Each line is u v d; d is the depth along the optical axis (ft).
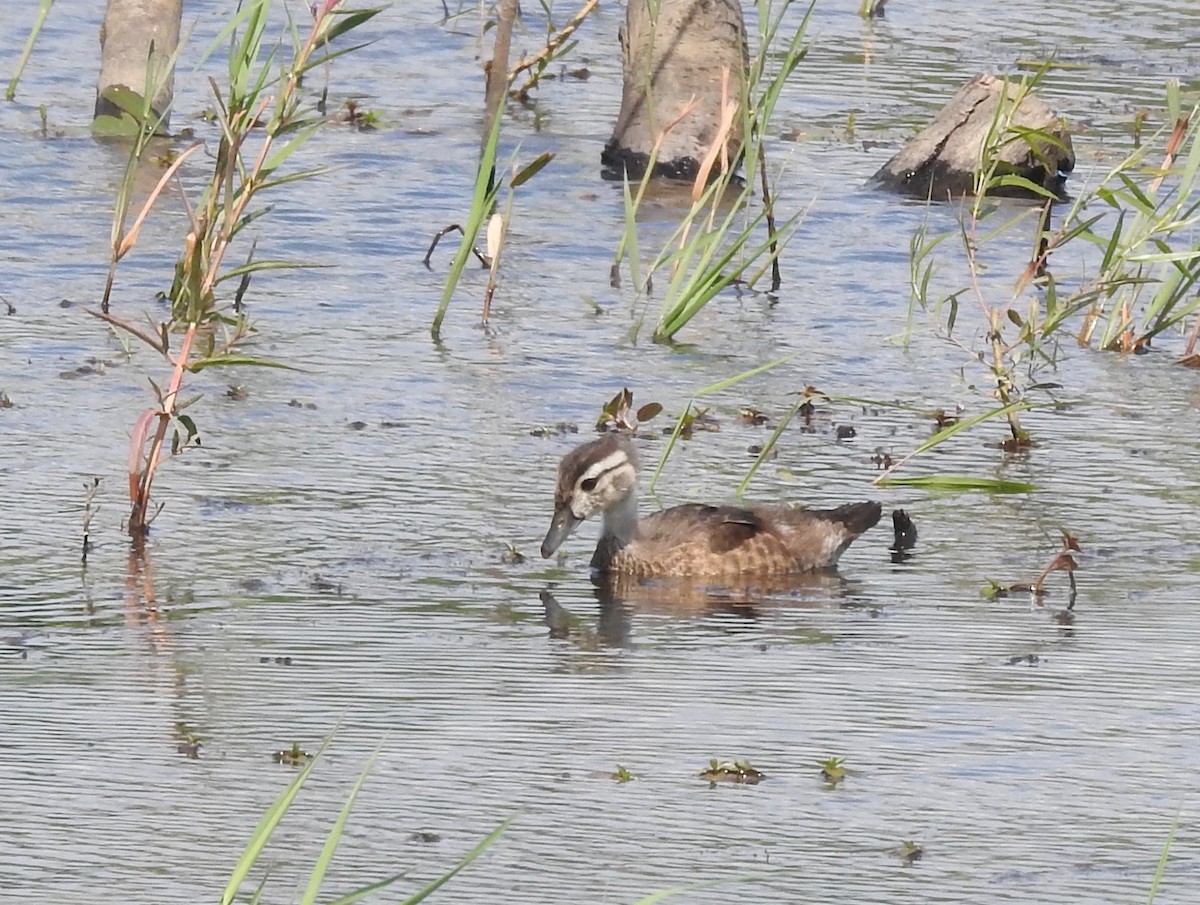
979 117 81.46
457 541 47.88
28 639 40.83
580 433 55.77
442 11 106.32
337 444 53.88
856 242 75.36
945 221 78.07
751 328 66.08
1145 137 88.17
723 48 82.94
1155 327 65.51
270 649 40.75
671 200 79.56
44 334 61.57
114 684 38.63
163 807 33.40
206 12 101.04
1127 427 57.93
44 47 96.43
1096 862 32.19
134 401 56.39
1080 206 61.26
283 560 45.96
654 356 62.90
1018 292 60.13
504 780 34.78
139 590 43.83
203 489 50.19
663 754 36.04
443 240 73.46
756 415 57.62
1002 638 42.50
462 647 41.34
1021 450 55.77
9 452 52.01
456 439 54.80
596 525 50.72
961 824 33.40
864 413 58.65
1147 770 35.63
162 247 70.64
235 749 35.76
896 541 49.24
